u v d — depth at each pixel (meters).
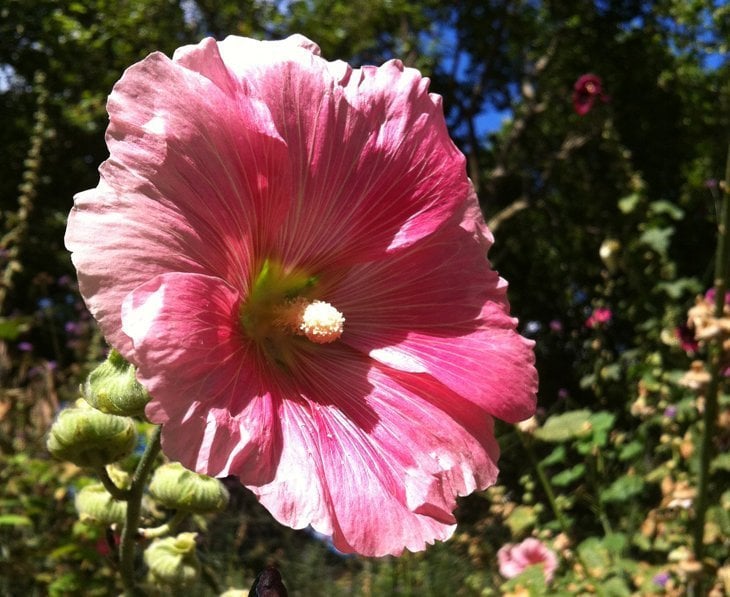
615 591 0.48
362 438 0.19
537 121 2.24
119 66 1.72
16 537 0.57
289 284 0.21
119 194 0.16
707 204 1.68
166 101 0.17
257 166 0.18
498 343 0.21
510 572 0.55
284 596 0.14
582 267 1.96
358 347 0.21
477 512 0.92
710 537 0.50
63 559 0.53
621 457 0.64
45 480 0.57
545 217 2.17
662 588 0.49
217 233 0.18
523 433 0.51
